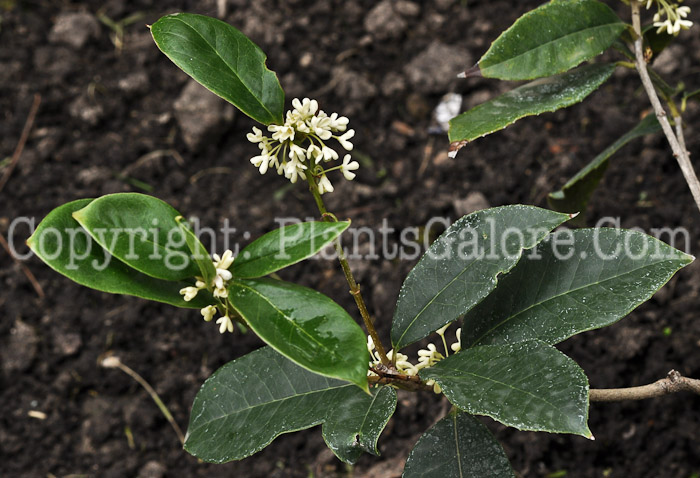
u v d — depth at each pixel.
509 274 0.68
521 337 0.66
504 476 0.66
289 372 0.67
